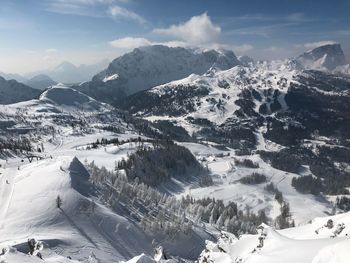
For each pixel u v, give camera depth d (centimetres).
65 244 15400
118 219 19000
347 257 4384
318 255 4844
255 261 6256
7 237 15662
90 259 14688
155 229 19300
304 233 8275
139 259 9356
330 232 7581
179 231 19738
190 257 18750
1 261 7412
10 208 18488
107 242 17112
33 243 14362
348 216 7981
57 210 18175
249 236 8781
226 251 8825
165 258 16250
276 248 6456
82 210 18550
